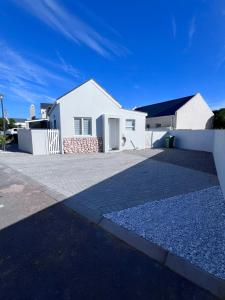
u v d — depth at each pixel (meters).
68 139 13.16
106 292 2.09
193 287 2.15
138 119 16.02
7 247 2.88
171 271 2.40
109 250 2.82
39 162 10.11
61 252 2.77
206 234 3.19
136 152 14.27
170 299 2.00
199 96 25.09
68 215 3.96
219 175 6.29
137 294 2.06
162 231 3.29
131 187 5.76
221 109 27.17
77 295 2.05
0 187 5.84
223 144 5.28
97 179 6.70
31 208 4.29
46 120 20.06
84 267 2.47
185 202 4.55
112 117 14.23
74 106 13.09
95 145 14.02
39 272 2.38
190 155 12.81
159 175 7.25
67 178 6.86
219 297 2.02
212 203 4.48
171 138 17.66
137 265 2.51
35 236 3.18
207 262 2.51
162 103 29.81
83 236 3.19
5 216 3.91
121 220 3.68
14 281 2.24
